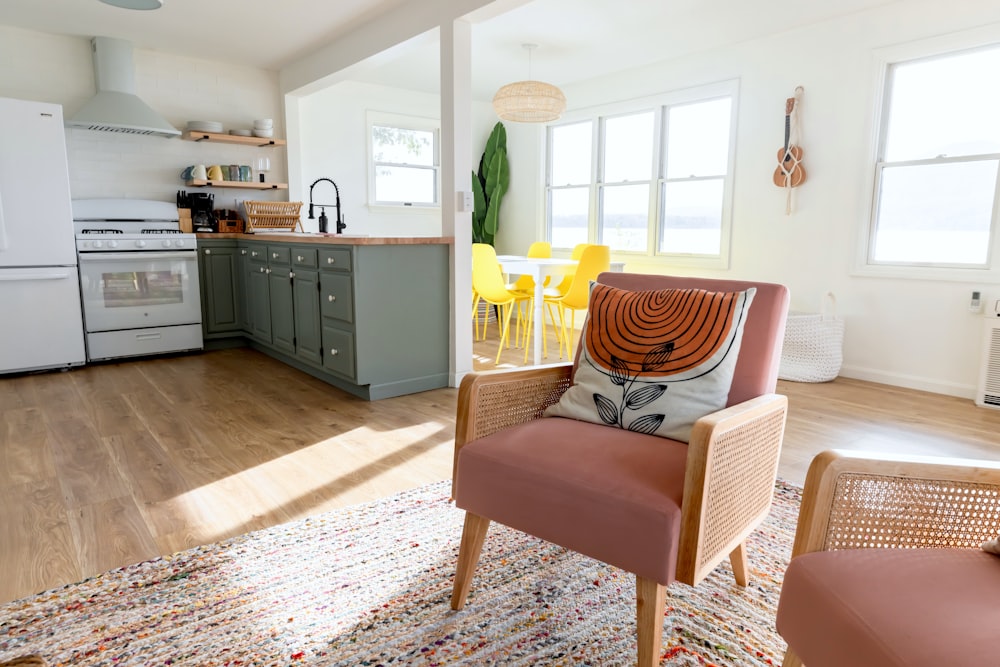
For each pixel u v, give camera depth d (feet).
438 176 21.61
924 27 11.89
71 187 15.03
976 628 2.45
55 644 4.52
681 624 4.82
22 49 14.12
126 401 10.92
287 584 5.33
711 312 4.90
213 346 15.92
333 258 11.13
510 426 5.22
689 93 16.40
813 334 13.01
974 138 11.69
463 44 11.30
